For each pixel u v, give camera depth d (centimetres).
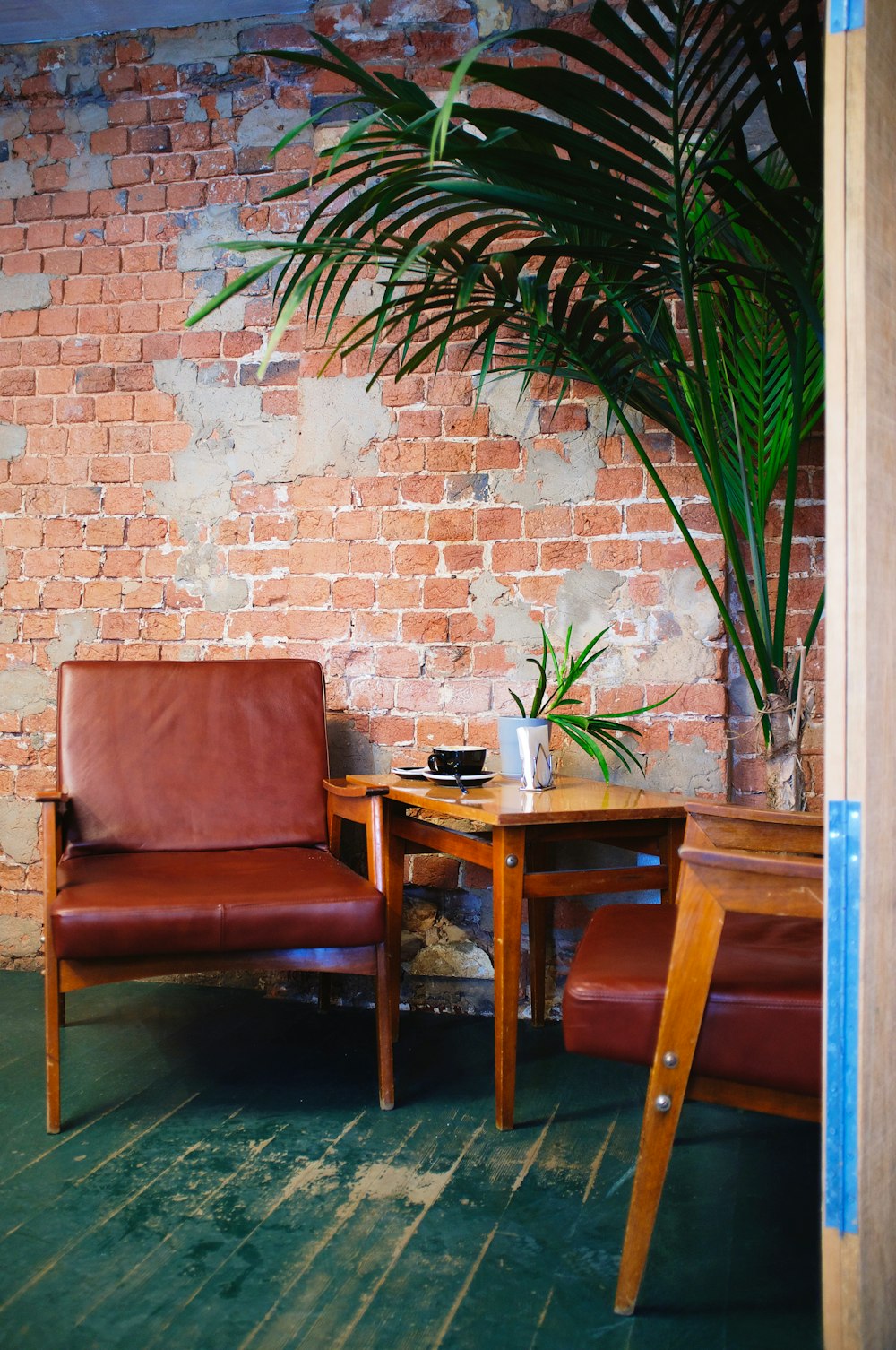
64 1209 176
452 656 295
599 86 175
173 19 310
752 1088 146
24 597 321
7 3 302
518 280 216
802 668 244
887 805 118
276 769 275
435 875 292
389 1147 200
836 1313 112
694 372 219
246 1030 269
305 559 304
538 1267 160
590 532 288
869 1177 113
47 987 206
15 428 322
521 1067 246
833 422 111
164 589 313
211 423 311
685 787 281
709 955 143
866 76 109
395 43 298
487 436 293
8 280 322
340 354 301
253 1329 143
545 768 248
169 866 241
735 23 171
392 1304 149
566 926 283
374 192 187
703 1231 171
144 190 315
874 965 114
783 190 190
